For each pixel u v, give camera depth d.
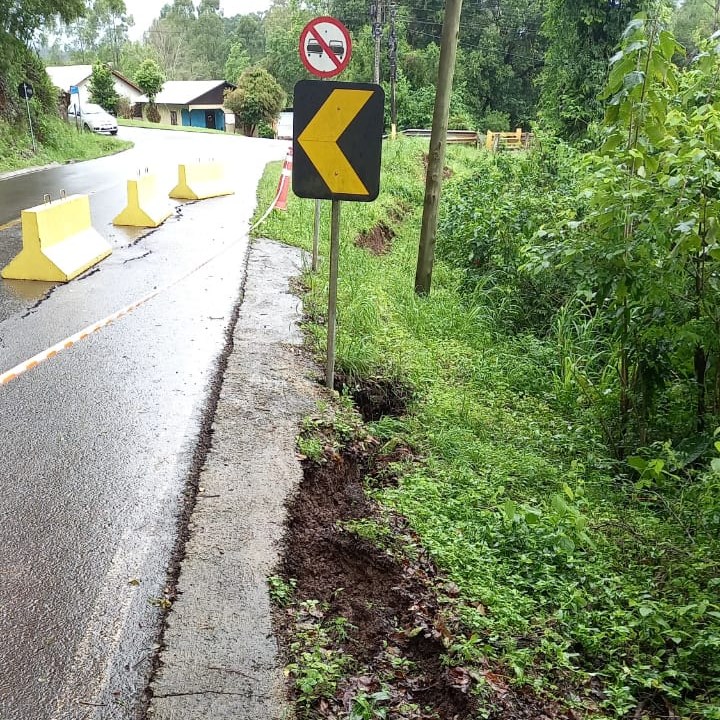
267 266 9.79
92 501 4.26
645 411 5.96
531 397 7.23
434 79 49.12
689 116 6.00
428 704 3.10
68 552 3.78
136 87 67.31
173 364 6.40
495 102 52.97
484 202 11.89
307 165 5.47
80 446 4.91
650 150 5.55
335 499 4.70
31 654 3.06
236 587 3.52
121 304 8.05
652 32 5.28
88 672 2.97
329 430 5.42
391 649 3.38
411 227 16.33
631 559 4.32
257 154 27.39
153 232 11.90
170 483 4.49
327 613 3.55
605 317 7.55
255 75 58.38
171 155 26.95
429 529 4.38
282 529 4.03
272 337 7.11
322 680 2.95
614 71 5.38
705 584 4.03
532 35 52.78
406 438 5.80
